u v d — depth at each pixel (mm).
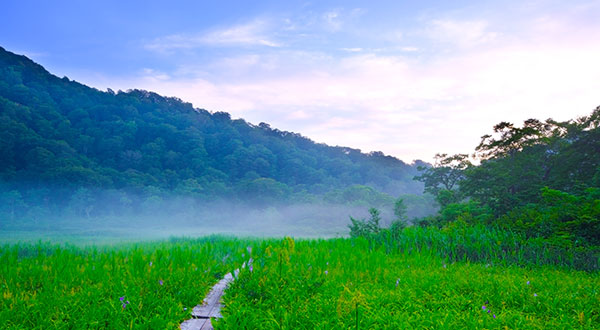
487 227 17594
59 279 8188
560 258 12148
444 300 7074
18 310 6098
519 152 31969
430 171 68875
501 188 25859
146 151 183750
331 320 5719
